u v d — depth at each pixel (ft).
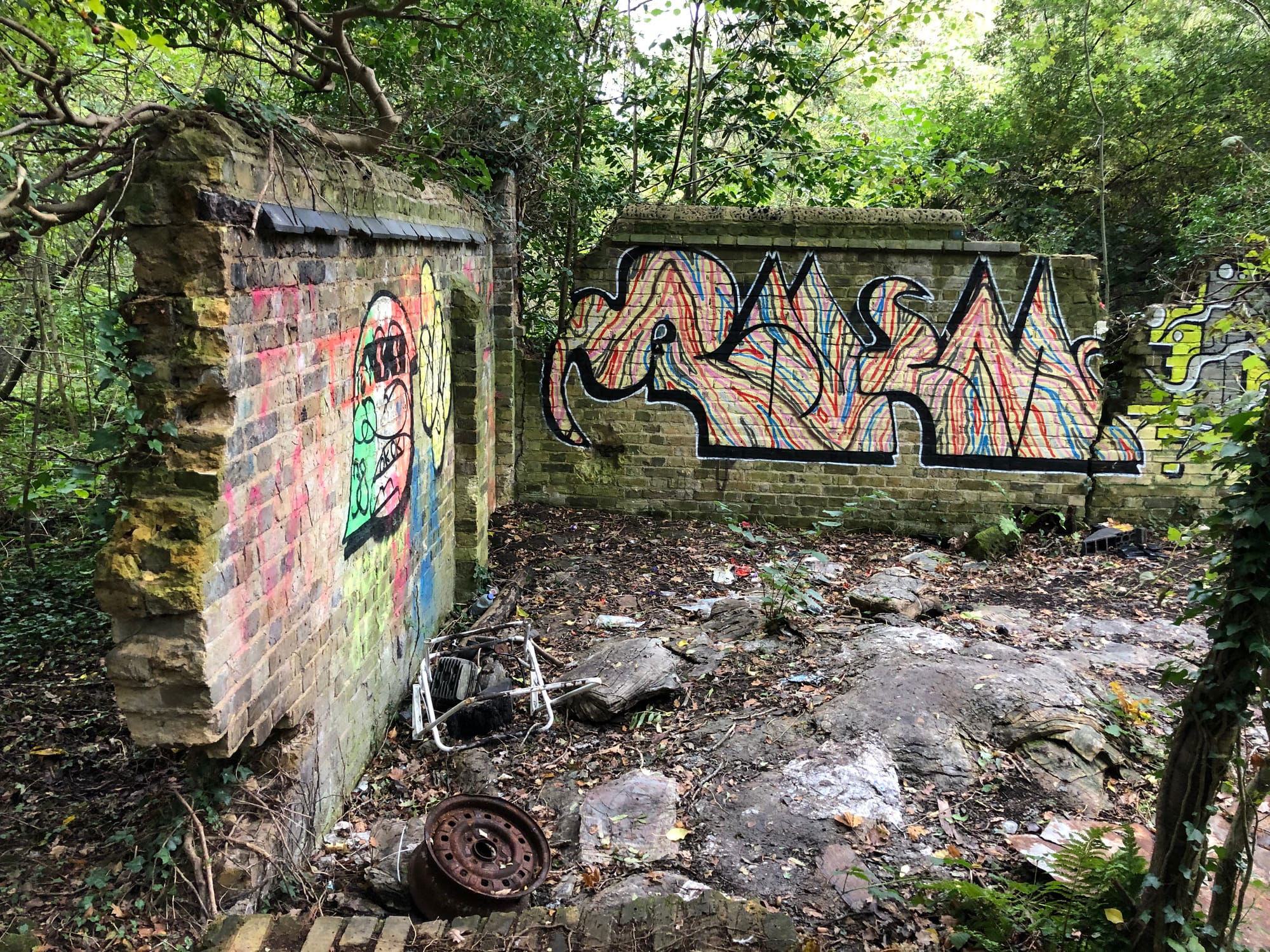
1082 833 11.20
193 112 8.67
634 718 15.83
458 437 20.74
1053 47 34.73
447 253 19.35
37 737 13.75
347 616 13.14
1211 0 34.01
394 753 14.67
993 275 26.16
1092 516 27.12
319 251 11.60
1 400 18.24
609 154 31.76
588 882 11.48
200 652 8.68
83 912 9.41
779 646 18.31
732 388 27.27
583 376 27.50
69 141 11.05
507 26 21.30
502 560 23.91
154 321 8.89
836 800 12.92
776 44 29.55
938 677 15.71
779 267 26.53
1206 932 9.00
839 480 27.50
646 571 23.50
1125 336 27.22
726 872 11.66
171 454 8.92
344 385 12.78
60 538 21.52
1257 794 8.74
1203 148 34.06
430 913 10.76
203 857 9.87
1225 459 8.39
